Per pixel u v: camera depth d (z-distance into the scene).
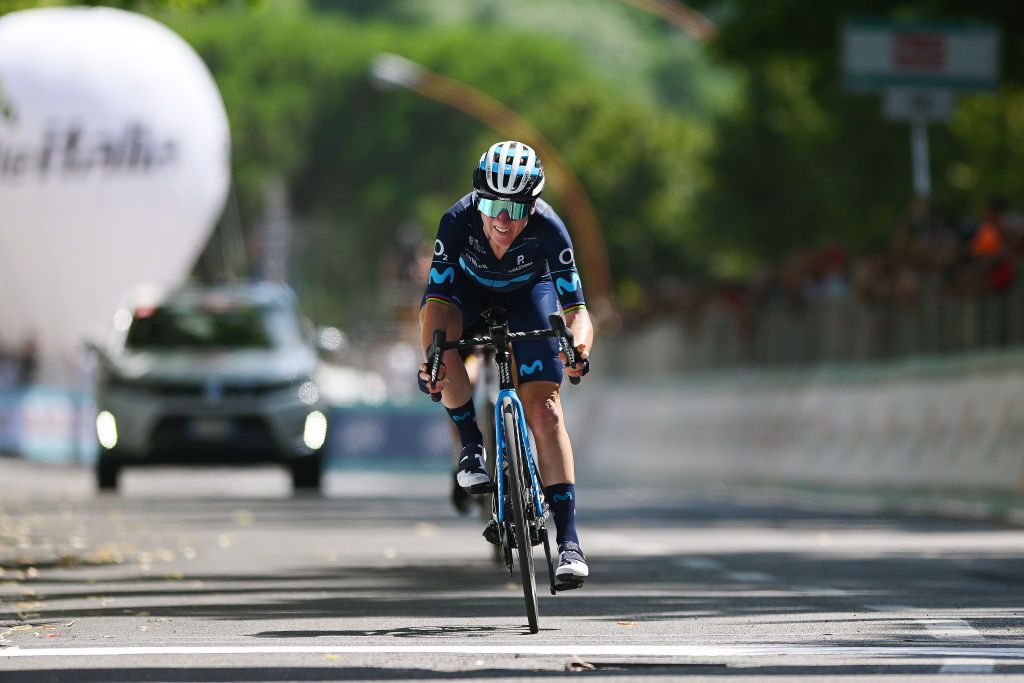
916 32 69.38
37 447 100.69
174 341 62.66
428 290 24.72
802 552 37.69
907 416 59.22
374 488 71.12
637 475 88.19
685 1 91.75
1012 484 51.53
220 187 121.75
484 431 30.52
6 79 116.12
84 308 119.56
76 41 117.56
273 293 65.62
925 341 60.00
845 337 67.12
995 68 69.44
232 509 53.44
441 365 24.16
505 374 24.02
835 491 63.91
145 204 117.75
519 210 23.70
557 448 24.23
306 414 61.47
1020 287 53.38
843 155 163.12
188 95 119.69
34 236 116.94
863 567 33.72
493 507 24.66
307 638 22.70
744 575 32.22
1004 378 52.84
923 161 69.31
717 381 78.69
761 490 71.06
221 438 60.47
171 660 20.52
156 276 120.94
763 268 81.38
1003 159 152.50
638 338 98.62
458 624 24.34
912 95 69.25
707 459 78.69
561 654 21.00
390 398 162.50
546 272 25.28
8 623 24.55
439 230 24.55
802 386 68.81
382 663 20.25
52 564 34.44
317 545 39.59
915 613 25.52
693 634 23.06
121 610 26.23
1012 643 21.94
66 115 116.12
